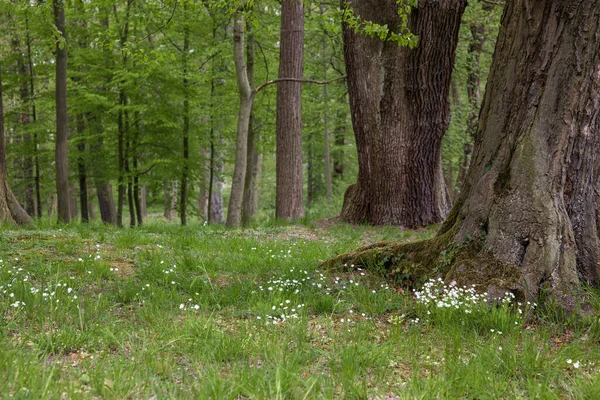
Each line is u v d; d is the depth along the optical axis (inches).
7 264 227.1
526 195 199.6
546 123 199.5
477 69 673.0
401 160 464.4
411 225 473.4
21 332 142.6
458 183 780.0
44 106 662.5
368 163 478.6
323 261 269.4
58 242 292.0
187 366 134.6
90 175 694.5
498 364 142.5
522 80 205.2
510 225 200.7
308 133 943.0
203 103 639.1
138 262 259.8
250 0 294.8
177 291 215.8
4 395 101.3
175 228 419.5
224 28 631.8
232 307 198.7
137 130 631.8
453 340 161.9
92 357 135.8
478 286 195.8
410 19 426.0
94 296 197.8
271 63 706.8
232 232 405.1
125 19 555.2
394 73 446.3
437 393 121.3
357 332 166.1
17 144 663.8
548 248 192.9
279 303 192.7
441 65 441.1
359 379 130.6
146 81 582.2
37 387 107.9
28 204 828.6
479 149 225.1
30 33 584.1
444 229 234.4
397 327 171.0
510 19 211.0
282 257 283.7
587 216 206.7
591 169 205.8
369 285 226.5
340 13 292.7
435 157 472.4
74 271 233.8
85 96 589.9
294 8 538.9
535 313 186.5
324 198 1006.4
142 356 134.3
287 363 132.1
